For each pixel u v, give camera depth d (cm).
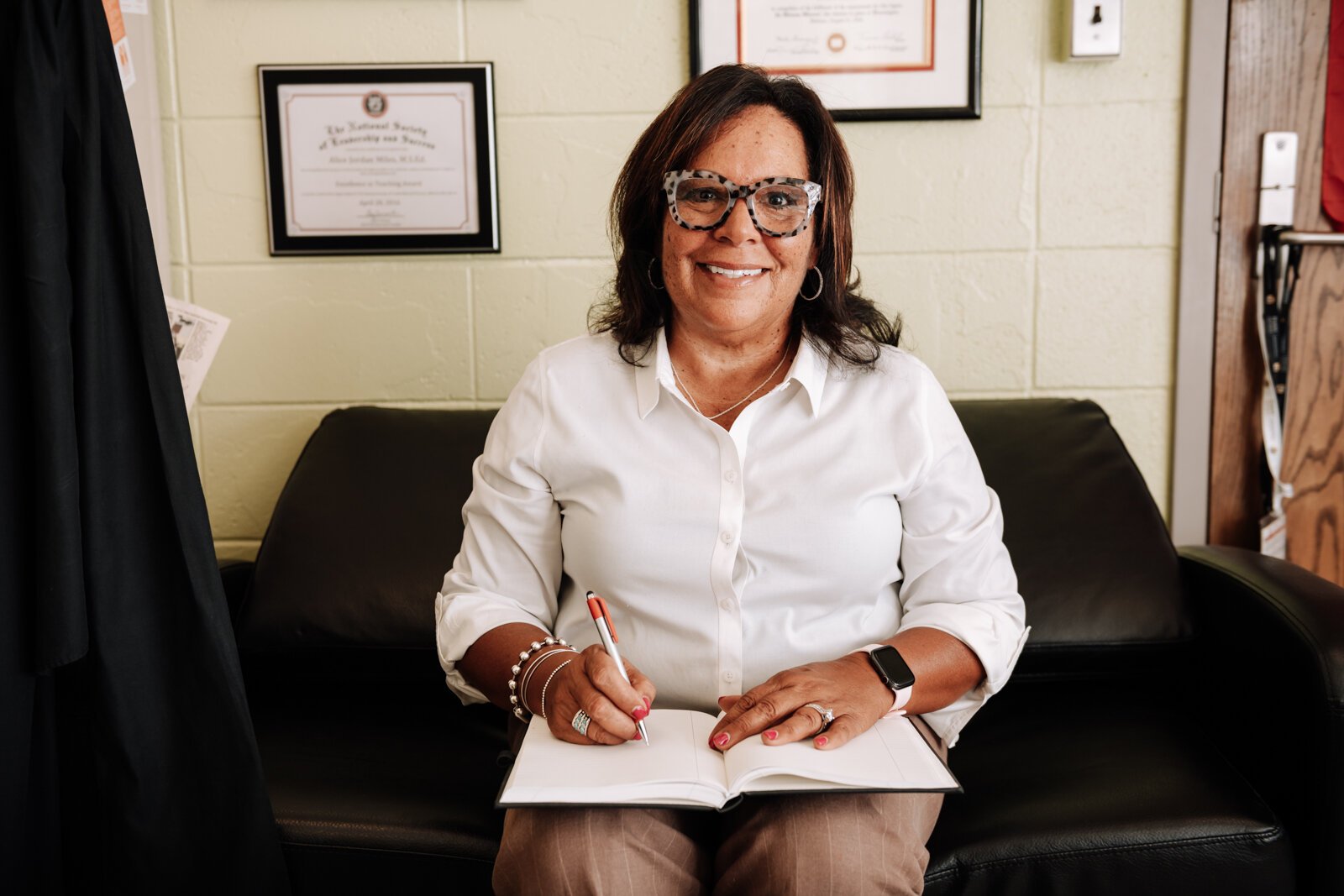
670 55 187
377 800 128
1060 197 189
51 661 110
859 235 191
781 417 127
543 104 188
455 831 123
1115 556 159
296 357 195
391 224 191
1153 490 196
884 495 127
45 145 108
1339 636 125
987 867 119
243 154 189
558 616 135
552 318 194
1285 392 189
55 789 121
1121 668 157
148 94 184
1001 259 191
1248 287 189
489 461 133
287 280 193
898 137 188
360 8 186
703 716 117
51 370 108
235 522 199
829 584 124
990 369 194
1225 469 194
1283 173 185
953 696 121
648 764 105
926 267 192
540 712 116
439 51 187
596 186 190
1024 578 158
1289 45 183
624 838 106
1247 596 142
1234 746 143
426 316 194
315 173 189
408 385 196
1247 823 121
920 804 116
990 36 186
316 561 163
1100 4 180
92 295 112
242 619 161
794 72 186
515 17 186
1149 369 193
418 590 160
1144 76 185
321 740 145
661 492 125
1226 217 188
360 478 171
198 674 120
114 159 115
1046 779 133
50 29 108
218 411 196
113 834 120
